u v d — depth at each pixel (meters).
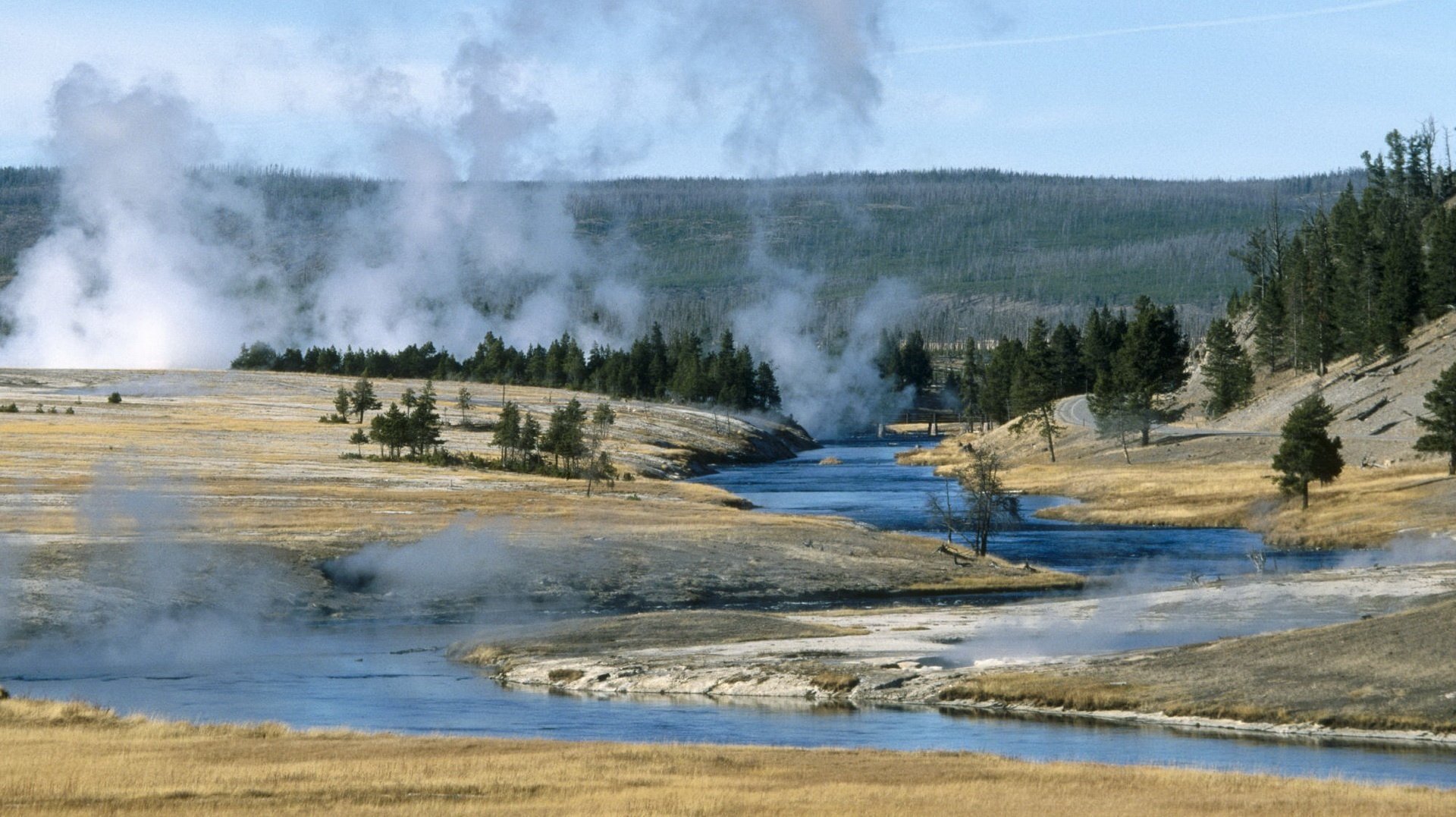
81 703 51.94
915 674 69.19
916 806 35.62
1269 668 63.53
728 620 87.00
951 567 113.75
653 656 76.44
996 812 34.91
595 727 58.41
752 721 60.00
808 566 112.06
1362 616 79.25
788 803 36.00
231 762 41.06
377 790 37.00
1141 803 36.44
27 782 36.38
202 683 71.75
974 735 56.03
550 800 36.22
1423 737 53.34
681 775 40.44
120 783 36.78
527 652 79.56
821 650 76.69
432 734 56.09
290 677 73.81
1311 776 43.84
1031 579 109.81
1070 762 44.56
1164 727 57.72
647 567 110.12
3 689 53.06
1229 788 39.12
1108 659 70.00
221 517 122.19
